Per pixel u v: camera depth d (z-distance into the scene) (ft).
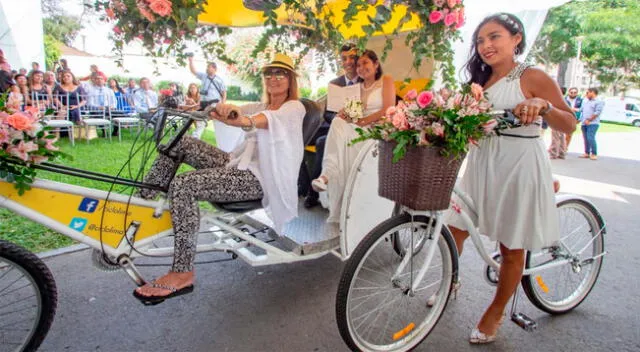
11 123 6.13
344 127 9.68
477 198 7.79
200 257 11.44
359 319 8.61
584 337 8.30
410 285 7.30
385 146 6.56
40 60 26.63
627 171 26.40
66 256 11.28
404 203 6.54
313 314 8.96
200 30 10.11
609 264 11.74
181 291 7.32
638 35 69.67
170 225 7.74
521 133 7.09
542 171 7.05
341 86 12.34
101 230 7.06
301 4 7.40
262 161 7.95
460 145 5.89
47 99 24.95
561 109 6.63
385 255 11.03
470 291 10.07
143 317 8.68
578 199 8.73
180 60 8.48
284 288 10.03
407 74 12.16
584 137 31.55
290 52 10.27
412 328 7.80
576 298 9.21
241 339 8.07
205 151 8.96
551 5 11.17
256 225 9.30
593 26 70.69
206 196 7.61
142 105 29.50
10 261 6.20
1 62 22.52
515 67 7.09
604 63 78.02
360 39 7.35
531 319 8.35
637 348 7.98
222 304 9.26
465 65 8.05
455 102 6.05
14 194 6.52
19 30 25.41
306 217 10.02
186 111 7.48
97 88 28.50
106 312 8.79
